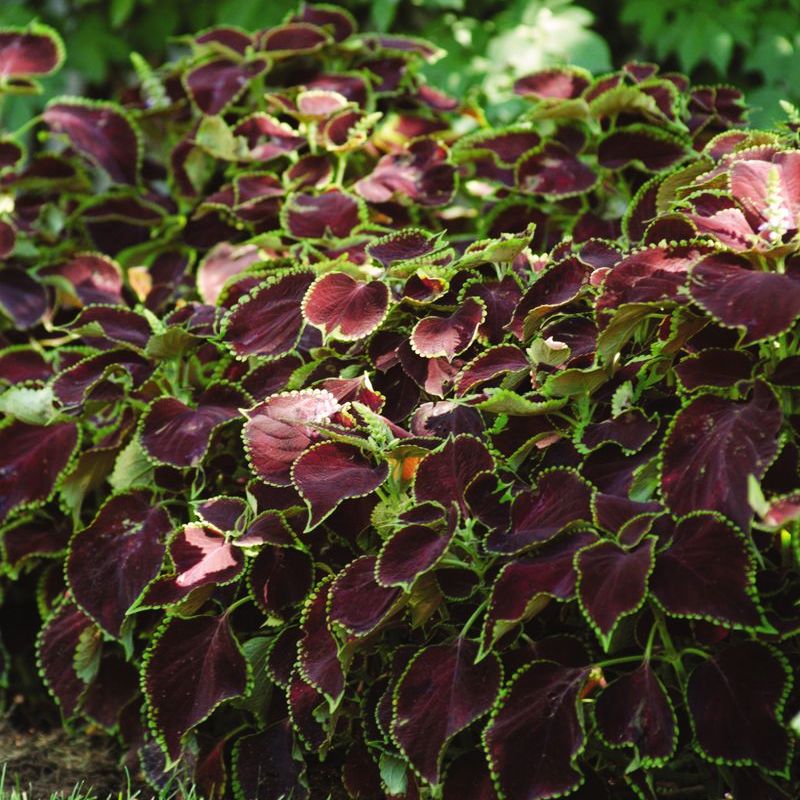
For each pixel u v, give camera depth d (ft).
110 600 5.80
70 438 6.07
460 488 5.43
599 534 5.28
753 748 5.20
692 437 5.26
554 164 6.30
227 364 6.04
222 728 5.95
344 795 5.82
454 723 5.28
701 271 5.23
